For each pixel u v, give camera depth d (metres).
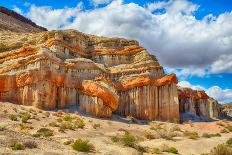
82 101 49.09
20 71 49.09
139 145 31.41
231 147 33.38
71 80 50.81
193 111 64.25
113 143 31.16
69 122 38.88
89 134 35.38
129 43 63.97
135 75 55.72
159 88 56.03
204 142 37.50
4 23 85.31
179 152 32.22
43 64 48.62
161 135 40.03
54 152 22.70
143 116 53.50
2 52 59.28
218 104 76.81
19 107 44.38
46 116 42.22
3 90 48.03
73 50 57.88
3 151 20.67
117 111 54.34
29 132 32.00
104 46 62.22
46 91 47.22
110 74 56.31
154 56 63.22
